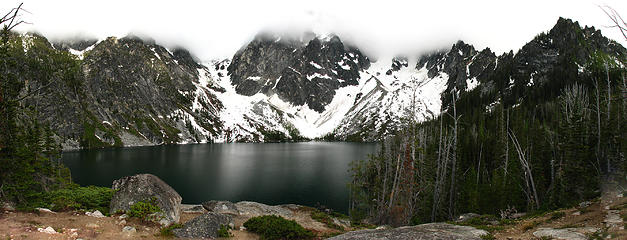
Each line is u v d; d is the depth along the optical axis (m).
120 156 148.75
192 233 17.59
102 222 17.73
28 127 33.19
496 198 50.19
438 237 13.18
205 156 160.25
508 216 43.78
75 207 20.80
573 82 154.50
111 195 23.20
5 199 19.83
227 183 89.69
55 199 21.52
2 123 21.16
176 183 88.81
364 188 71.38
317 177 100.81
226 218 20.89
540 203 51.81
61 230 15.10
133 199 20.33
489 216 28.98
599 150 48.97
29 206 20.31
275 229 19.81
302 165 128.75
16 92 22.97
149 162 128.25
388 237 13.34
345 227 31.78
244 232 20.19
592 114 60.75
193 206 29.75
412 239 12.90
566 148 49.09
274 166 124.81
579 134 47.62
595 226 17.19
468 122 113.44
